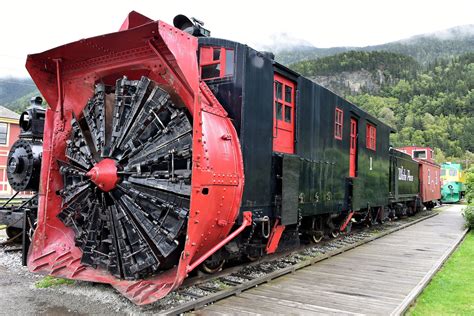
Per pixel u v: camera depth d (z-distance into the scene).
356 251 9.86
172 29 4.88
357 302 5.51
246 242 6.52
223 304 5.27
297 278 6.83
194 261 5.26
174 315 4.70
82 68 6.29
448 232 14.12
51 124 6.64
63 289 5.75
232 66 6.23
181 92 5.30
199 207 4.82
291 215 7.14
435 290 6.58
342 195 10.23
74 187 6.10
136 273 5.38
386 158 14.81
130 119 5.52
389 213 17.00
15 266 7.24
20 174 8.90
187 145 5.16
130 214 5.43
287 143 7.70
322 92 9.15
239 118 6.03
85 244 5.93
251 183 6.15
